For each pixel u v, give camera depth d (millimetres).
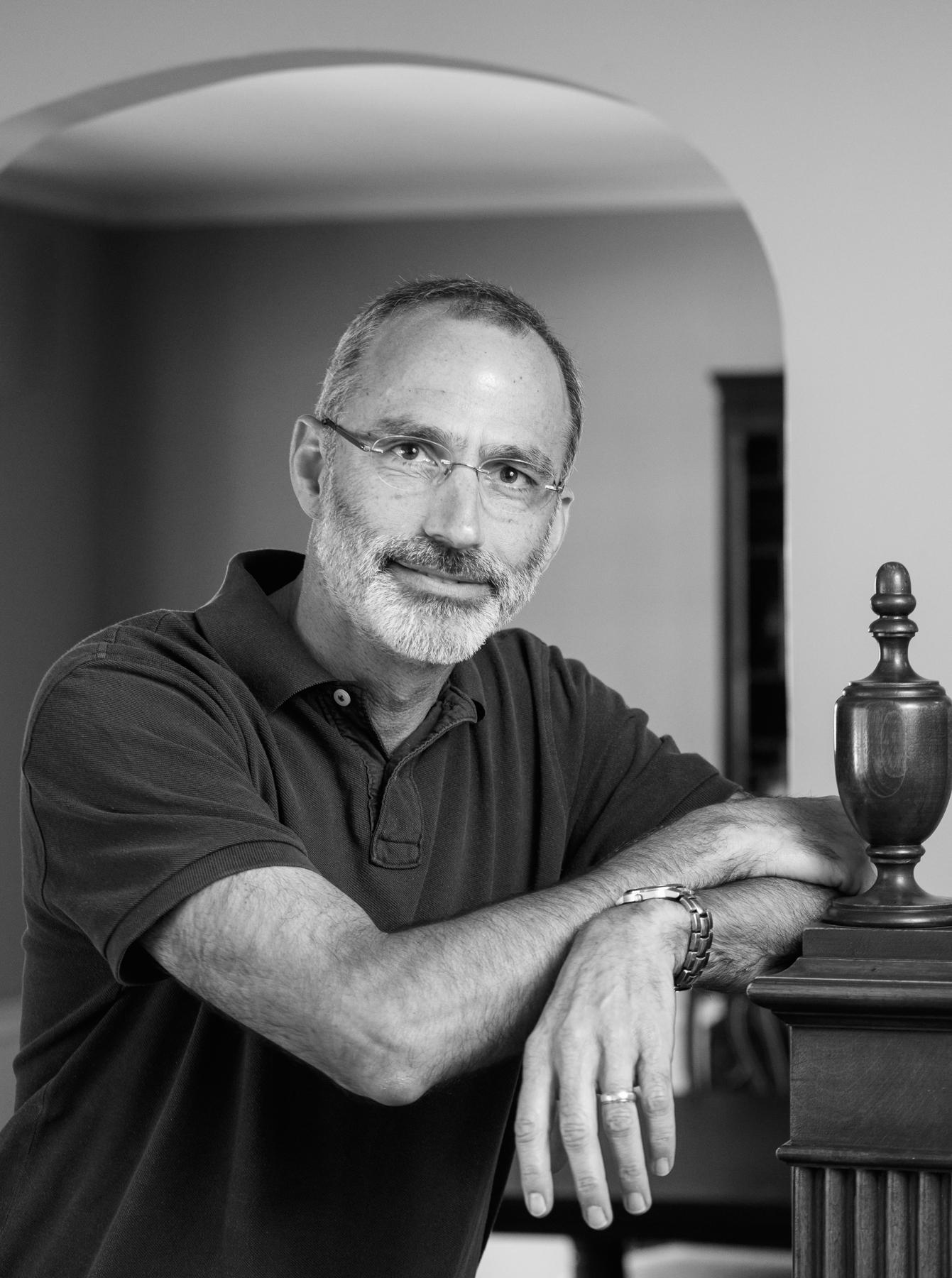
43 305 6590
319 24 3148
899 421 2850
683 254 6711
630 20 3014
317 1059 1032
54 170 6391
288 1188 1219
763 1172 2621
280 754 1276
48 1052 1305
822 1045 920
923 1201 900
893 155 2867
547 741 1490
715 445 6711
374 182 6613
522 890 1425
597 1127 958
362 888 1291
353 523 1244
